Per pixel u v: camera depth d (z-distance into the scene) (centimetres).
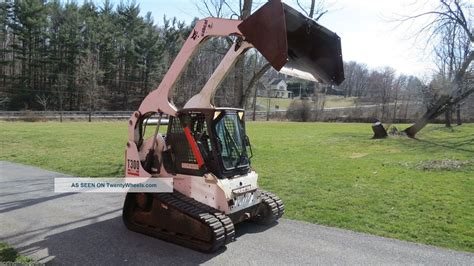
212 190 586
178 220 580
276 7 490
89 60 5375
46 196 886
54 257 541
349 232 671
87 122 3644
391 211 798
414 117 4559
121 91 5834
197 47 636
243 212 614
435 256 571
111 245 587
